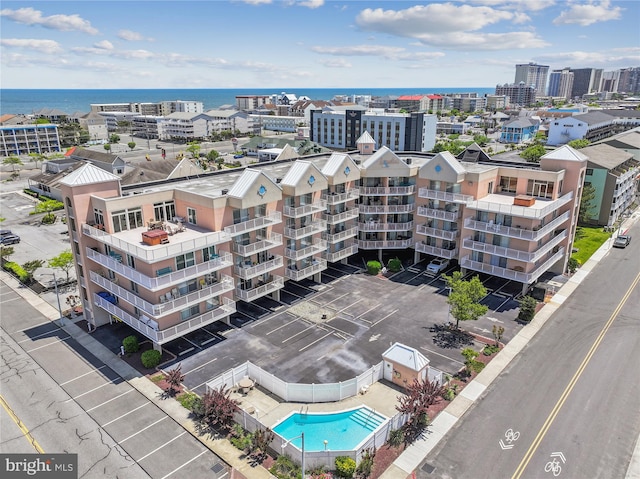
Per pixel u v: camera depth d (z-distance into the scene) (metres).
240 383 39.84
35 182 116.94
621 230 83.00
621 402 38.34
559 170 60.25
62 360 44.72
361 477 30.88
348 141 179.75
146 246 42.41
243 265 51.12
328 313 54.00
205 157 164.12
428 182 63.81
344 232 63.44
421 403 35.06
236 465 32.03
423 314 53.56
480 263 58.97
